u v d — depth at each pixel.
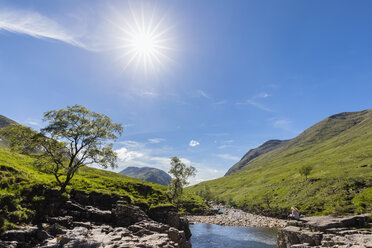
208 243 46.34
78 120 37.22
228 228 66.81
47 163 35.47
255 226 71.50
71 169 35.97
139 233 31.77
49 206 32.47
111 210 41.91
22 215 26.89
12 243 20.06
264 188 153.50
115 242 24.36
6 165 35.88
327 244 27.41
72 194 41.41
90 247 21.92
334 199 79.88
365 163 119.31
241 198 152.25
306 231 32.78
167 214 50.38
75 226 31.64
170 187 80.94
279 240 36.78
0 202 25.47
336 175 108.88
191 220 82.94
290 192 112.56
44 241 22.73
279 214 91.31
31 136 34.19
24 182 33.50
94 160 38.38
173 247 26.69
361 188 80.94
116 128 40.34
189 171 82.25
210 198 182.50
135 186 71.38
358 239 26.89
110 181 70.50
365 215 37.31
